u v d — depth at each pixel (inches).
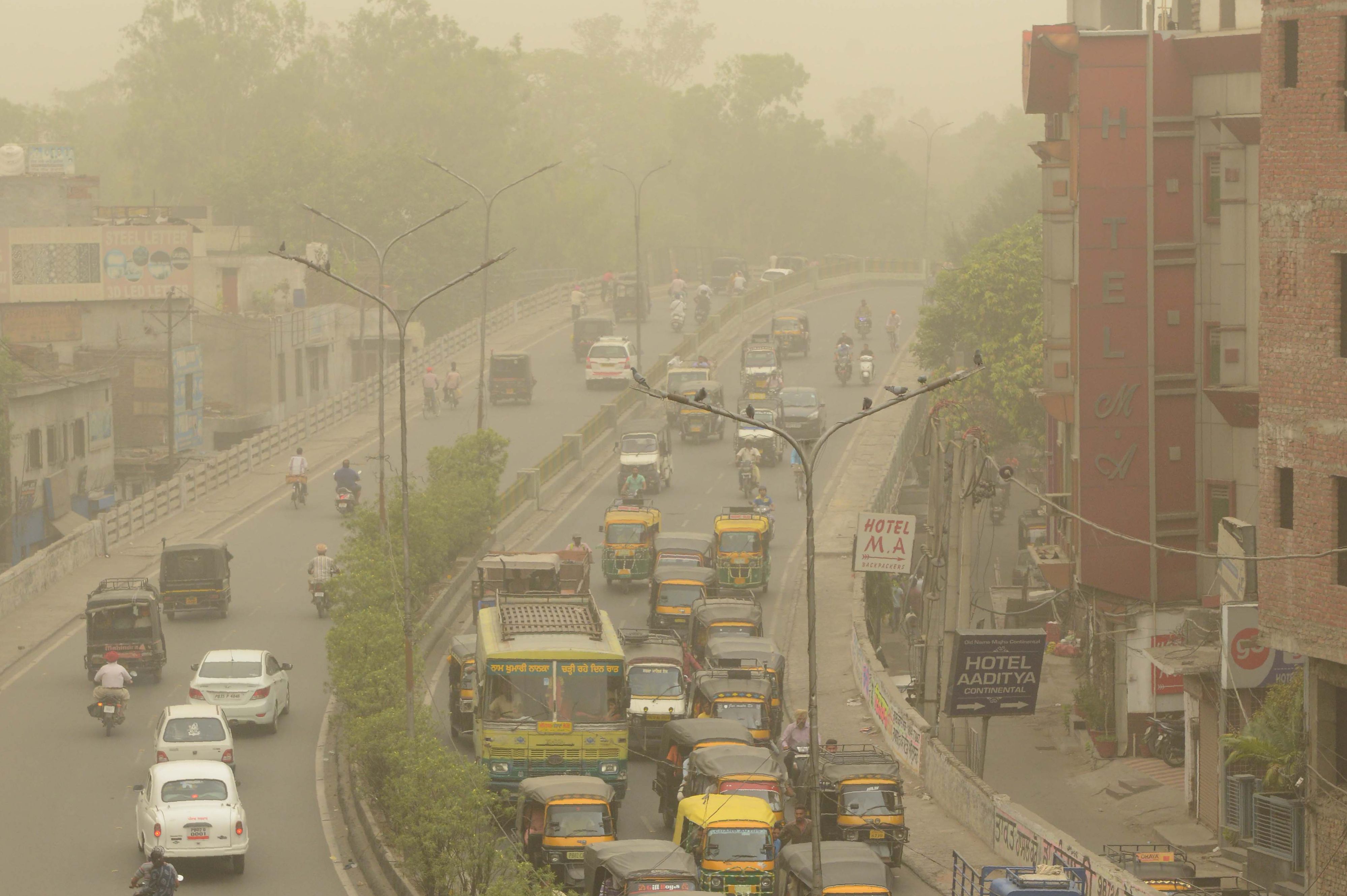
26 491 3742.6
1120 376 2257.6
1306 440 1611.7
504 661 1925.4
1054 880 1400.1
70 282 4778.5
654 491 3735.2
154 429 4662.9
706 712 2087.8
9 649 2645.2
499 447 3506.4
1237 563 1851.6
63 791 1972.2
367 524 2815.0
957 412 3858.3
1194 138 2235.5
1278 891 1667.1
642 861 1469.0
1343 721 1624.0
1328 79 1579.7
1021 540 3595.0
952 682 2059.5
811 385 4933.6
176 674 2495.1
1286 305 1625.2
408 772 1647.4
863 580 2883.9
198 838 1652.3
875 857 1497.3
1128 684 2271.2
